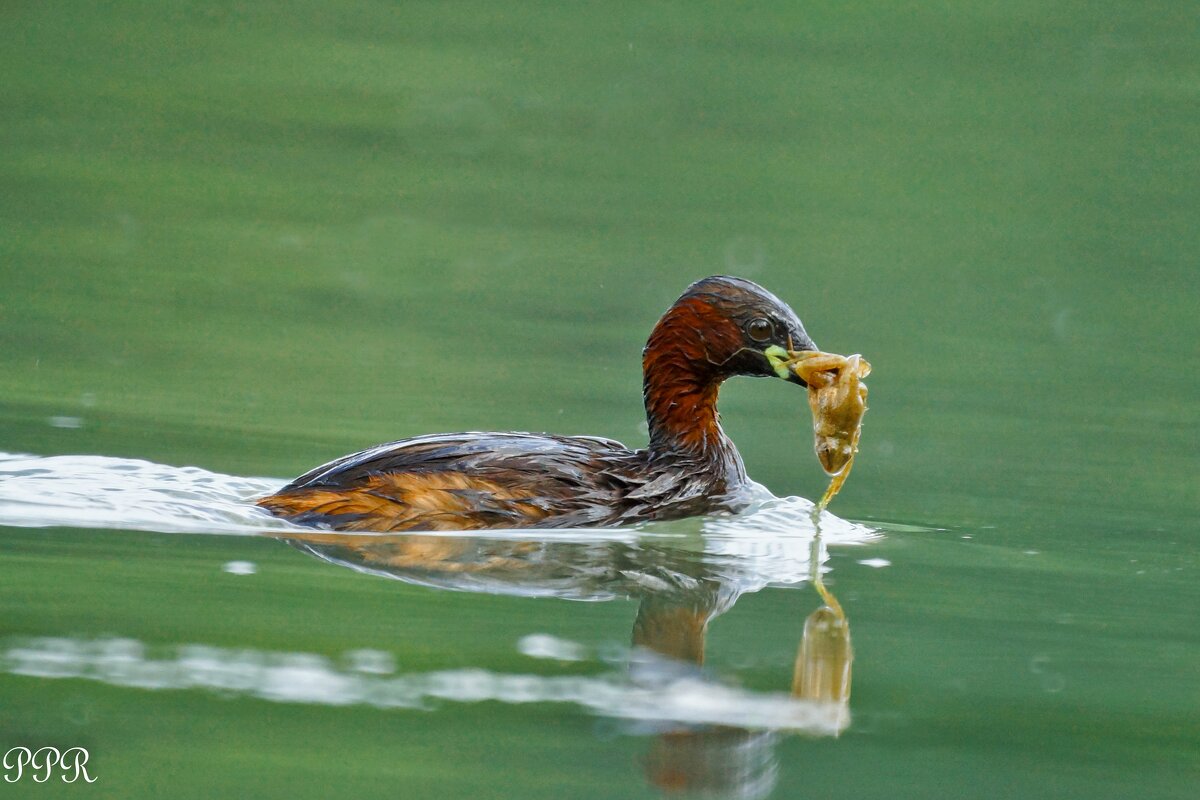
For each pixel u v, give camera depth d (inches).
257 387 698.8
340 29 1261.1
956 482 613.9
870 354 787.4
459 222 967.6
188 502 518.3
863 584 483.8
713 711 381.4
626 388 730.2
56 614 413.1
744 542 515.5
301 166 1042.7
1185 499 595.5
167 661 389.1
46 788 333.4
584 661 406.0
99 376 698.2
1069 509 579.2
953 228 977.5
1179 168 1054.4
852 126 1111.0
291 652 398.0
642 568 488.4
